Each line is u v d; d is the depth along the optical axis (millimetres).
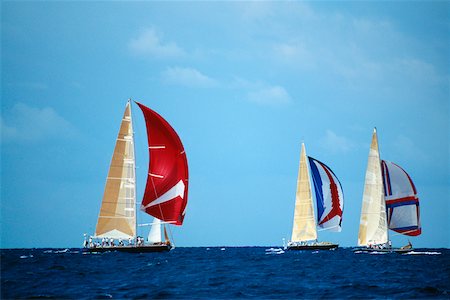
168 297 165000
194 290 178000
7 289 178750
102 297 164125
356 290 179625
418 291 176875
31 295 167500
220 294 171000
